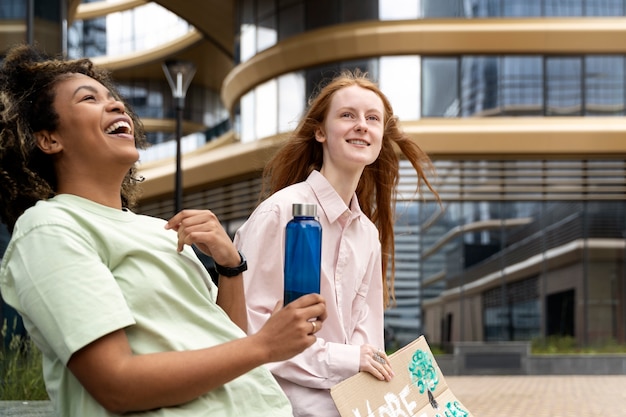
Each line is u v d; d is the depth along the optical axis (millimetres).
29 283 1761
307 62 21828
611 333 20688
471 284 20812
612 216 20812
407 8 21094
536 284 20766
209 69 42000
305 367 2717
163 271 1964
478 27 20859
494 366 18734
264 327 1794
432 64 21078
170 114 44031
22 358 7219
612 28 20828
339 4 21594
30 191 1956
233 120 27438
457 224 20938
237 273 2189
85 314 1720
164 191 25500
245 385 1983
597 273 20766
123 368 1721
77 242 1809
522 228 20922
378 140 3115
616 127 20531
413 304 20750
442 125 20781
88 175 1993
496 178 20828
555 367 18781
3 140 1951
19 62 2008
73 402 1867
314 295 1811
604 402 12195
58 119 1962
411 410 2730
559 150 20562
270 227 2877
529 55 21141
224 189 23938
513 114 21016
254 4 24000
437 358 18828
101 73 2197
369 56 21266
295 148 3270
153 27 41750
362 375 2660
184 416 1825
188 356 1742
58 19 11797
